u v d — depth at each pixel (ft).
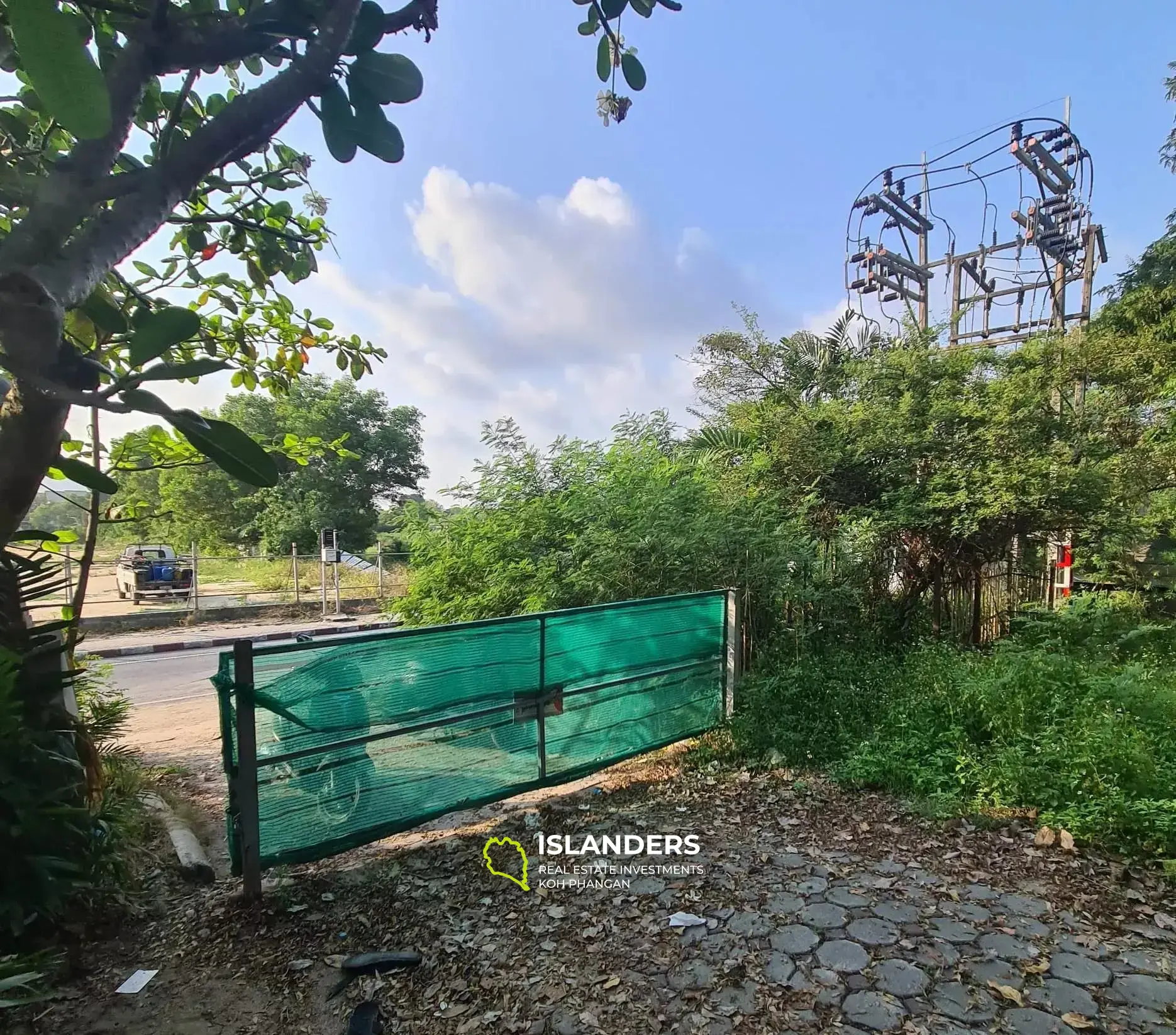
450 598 22.86
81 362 3.55
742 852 11.68
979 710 15.96
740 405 31.65
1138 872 10.60
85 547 11.80
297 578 61.16
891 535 25.75
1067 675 17.94
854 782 14.30
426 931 9.41
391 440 108.37
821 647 21.56
